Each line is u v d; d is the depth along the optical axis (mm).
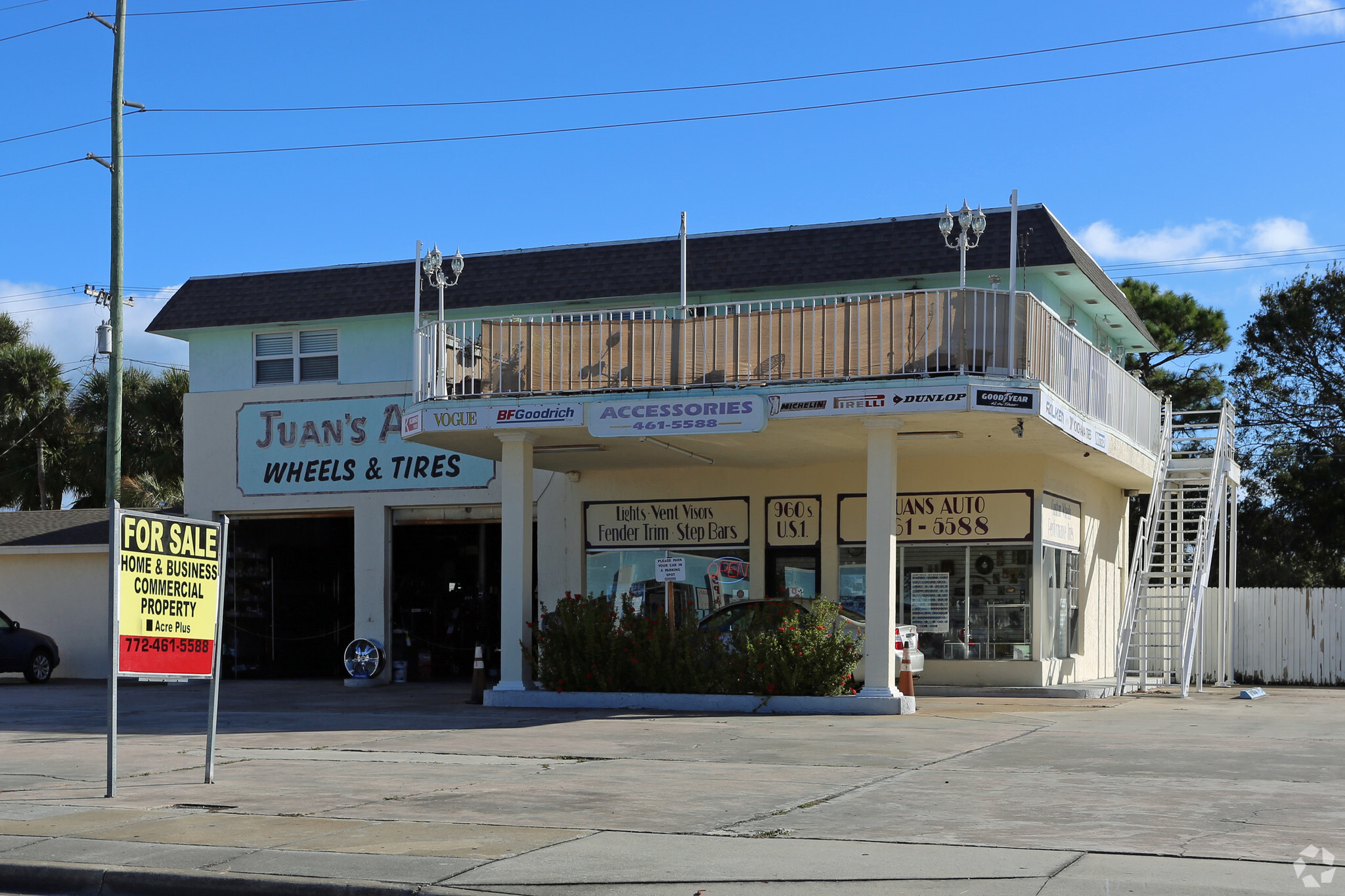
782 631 18359
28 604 30391
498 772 12133
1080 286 24078
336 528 29188
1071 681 23609
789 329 18438
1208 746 13766
